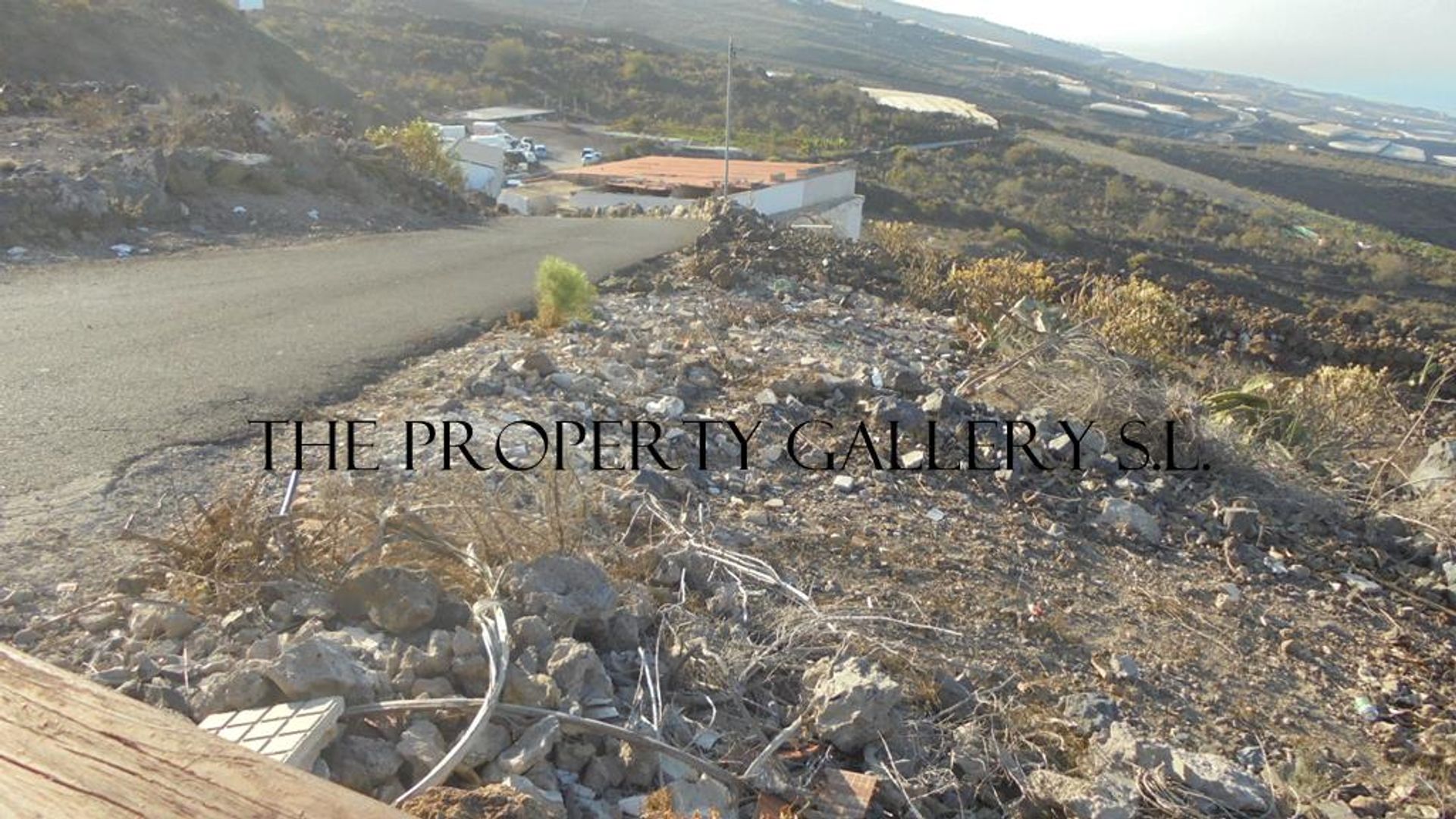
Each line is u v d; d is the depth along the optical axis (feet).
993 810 12.74
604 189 102.89
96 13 116.98
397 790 10.06
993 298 40.88
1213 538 22.36
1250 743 15.28
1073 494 23.11
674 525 17.79
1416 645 19.17
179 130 49.73
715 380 26.86
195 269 35.04
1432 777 15.07
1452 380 41.73
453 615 12.75
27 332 25.09
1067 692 15.55
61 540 14.67
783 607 15.89
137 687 10.97
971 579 18.53
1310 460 28.25
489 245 47.03
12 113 53.01
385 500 16.08
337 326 28.19
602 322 31.65
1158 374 33.12
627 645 13.75
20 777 5.17
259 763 5.24
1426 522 24.22
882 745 12.88
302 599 12.91
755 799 11.71
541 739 10.90
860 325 36.58
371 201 54.34
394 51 244.42
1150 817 12.88
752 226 53.36
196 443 18.86
